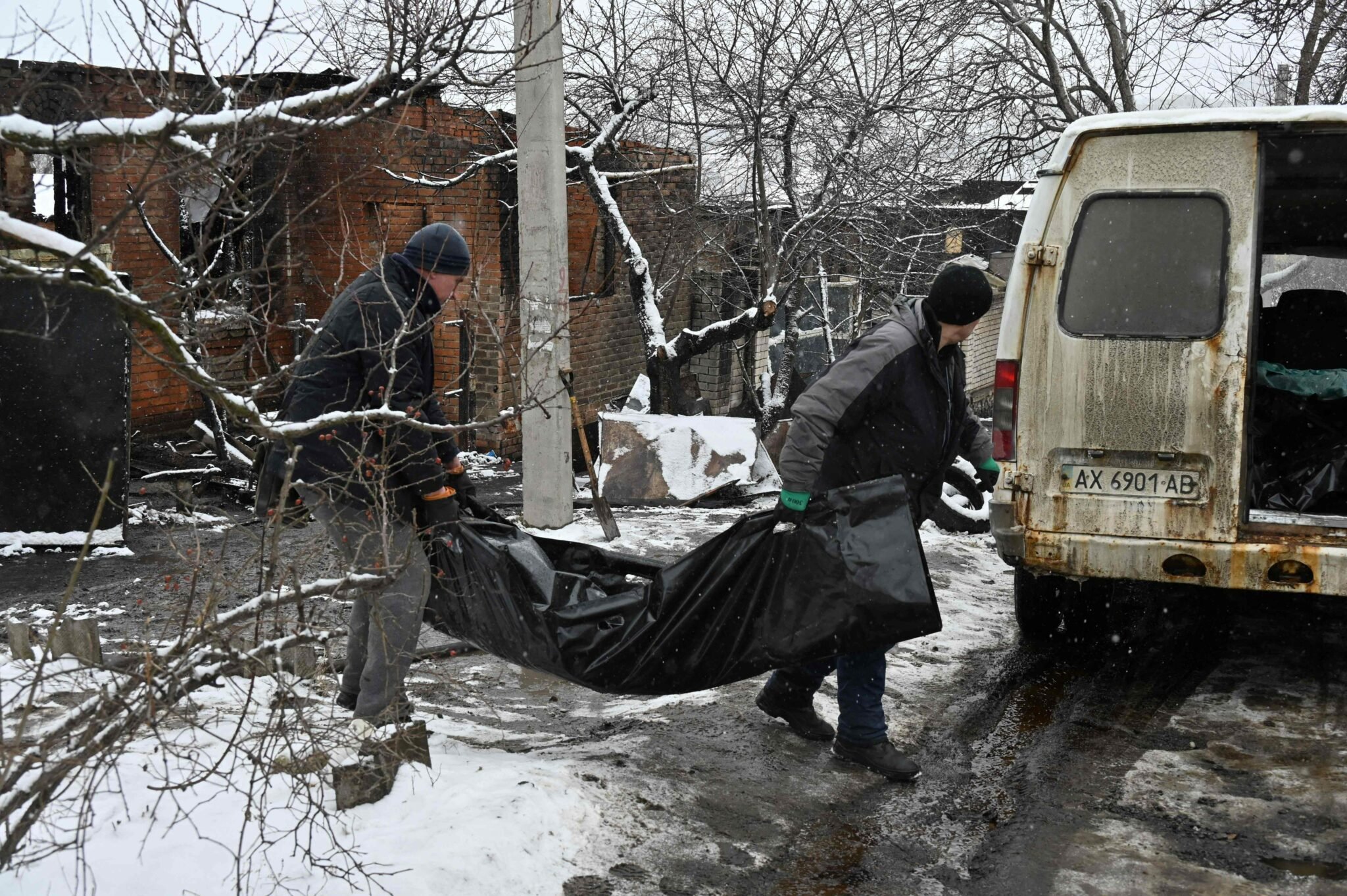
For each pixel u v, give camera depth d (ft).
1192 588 23.08
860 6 36.91
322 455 12.23
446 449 14.32
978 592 23.76
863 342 12.96
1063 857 12.15
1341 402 20.88
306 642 10.09
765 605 12.89
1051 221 16.65
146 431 40.83
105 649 17.93
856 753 13.92
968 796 13.61
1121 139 16.42
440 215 42.86
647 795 12.93
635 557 15.38
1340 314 23.40
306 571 13.76
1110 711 16.60
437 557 14.16
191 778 10.09
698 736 14.90
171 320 10.38
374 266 13.01
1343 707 16.88
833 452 13.15
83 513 25.08
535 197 25.89
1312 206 25.95
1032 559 16.74
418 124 41.70
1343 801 13.60
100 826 10.77
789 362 42.96
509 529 14.96
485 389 44.19
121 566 23.99
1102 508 16.42
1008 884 11.57
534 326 26.43
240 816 11.12
